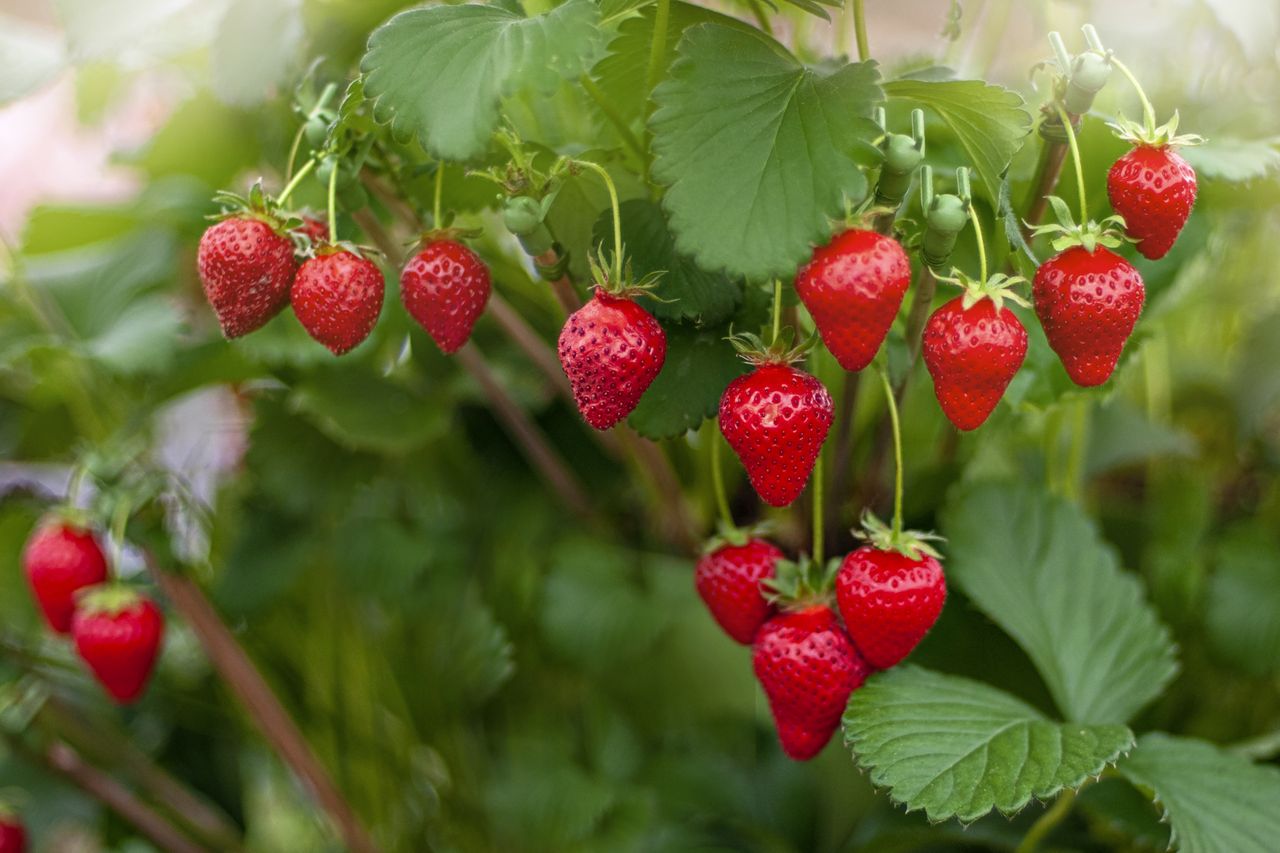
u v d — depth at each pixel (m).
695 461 1.11
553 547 1.17
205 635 1.13
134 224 1.17
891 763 0.93
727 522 0.99
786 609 0.97
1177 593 1.12
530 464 1.18
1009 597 1.04
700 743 1.17
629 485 1.16
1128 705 1.02
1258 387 1.16
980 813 0.92
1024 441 1.14
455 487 1.18
